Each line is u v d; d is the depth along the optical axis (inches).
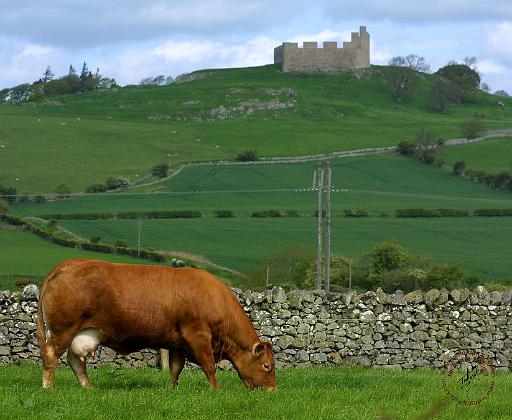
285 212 4111.7
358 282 2546.8
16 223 3710.6
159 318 644.7
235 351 672.4
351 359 981.8
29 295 947.3
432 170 5905.5
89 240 3319.4
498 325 1010.1
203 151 6983.3
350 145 7219.5
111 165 6171.3
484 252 3206.2
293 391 652.1
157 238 3425.2
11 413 525.0
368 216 3996.1
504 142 7057.1
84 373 653.9
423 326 998.4
